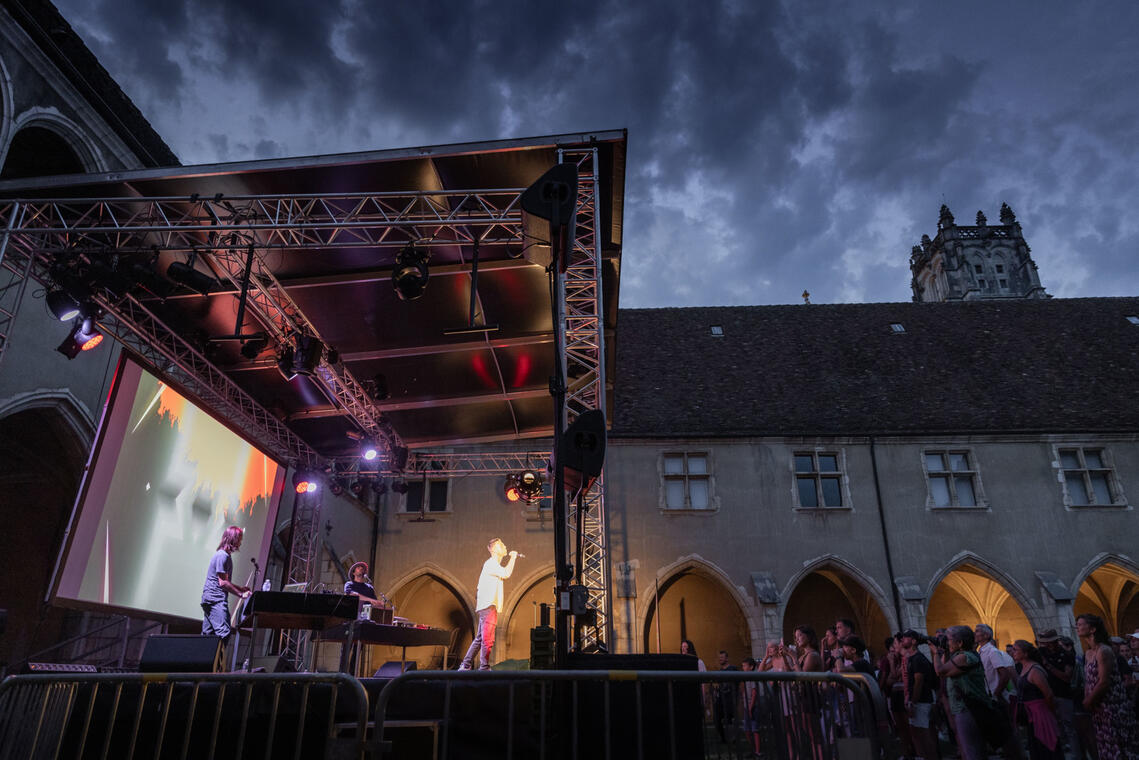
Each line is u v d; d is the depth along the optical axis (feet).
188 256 29.86
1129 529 60.08
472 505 62.34
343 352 38.68
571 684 15.30
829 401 68.08
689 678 12.71
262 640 43.16
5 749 13.87
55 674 14.06
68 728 16.16
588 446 18.52
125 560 30.25
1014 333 77.51
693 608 64.64
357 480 51.60
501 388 43.29
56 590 25.98
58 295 29.09
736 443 63.41
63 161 38.32
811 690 12.78
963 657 20.16
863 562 59.52
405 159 27.84
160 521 32.89
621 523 60.34
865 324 79.87
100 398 37.19
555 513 18.11
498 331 37.58
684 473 62.59
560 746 14.92
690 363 73.26
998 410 66.18
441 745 15.61
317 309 35.37
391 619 30.68
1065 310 80.94
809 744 12.45
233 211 28.91
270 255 31.65
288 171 28.02
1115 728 18.15
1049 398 67.56
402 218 28.76
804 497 63.00
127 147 40.55
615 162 29.25
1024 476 62.03
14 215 27.50
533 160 28.68
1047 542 59.88
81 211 29.45
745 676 12.85
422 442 49.16
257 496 42.39
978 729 19.81
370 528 61.67
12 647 44.04
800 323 80.18
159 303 33.81
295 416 44.04
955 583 69.21
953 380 70.69
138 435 31.32
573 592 17.10
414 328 37.09
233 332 36.55
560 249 19.27
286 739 16.28
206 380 39.47
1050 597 56.95
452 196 29.71
